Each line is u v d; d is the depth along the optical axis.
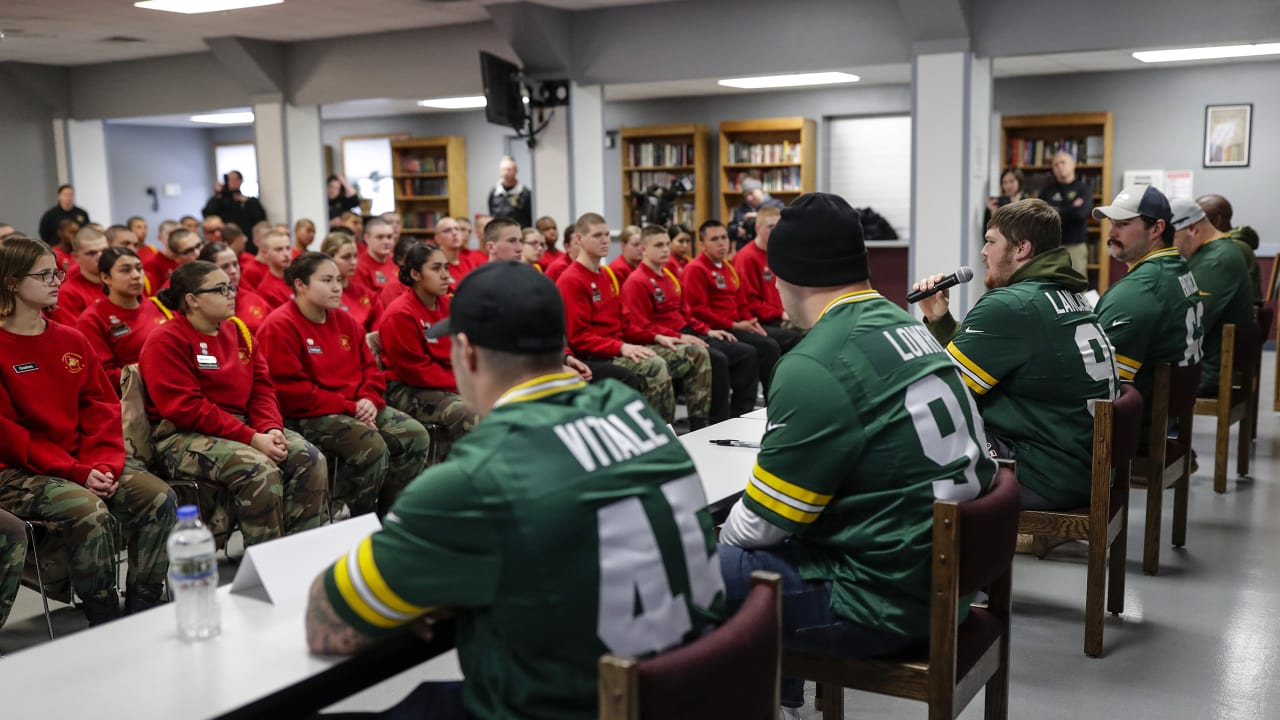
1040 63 9.54
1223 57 9.16
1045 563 3.77
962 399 1.91
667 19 8.09
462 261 7.80
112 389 3.27
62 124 11.45
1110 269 10.17
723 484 2.29
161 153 15.35
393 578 1.31
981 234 7.41
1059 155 8.84
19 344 3.01
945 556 1.77
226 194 9.98
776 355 6.55
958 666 1.90
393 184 13.88
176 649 1.49
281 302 6.03
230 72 9.81
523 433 1.32
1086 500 2.98
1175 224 4.48
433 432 4.56
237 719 1.31
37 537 2.99
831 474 1.83
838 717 2.40
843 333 1.86
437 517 1.28
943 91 7.09
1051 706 2.64
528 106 8.49
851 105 11.38
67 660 1.45
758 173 11.85
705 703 1.26
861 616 1.87
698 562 1.40
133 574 3.17
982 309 2.94
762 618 1.38
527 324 1.40
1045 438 2.95
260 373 3.75
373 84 9.46
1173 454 3.72
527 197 9.29
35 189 11.45
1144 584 3.54
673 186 10.45
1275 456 5.27
